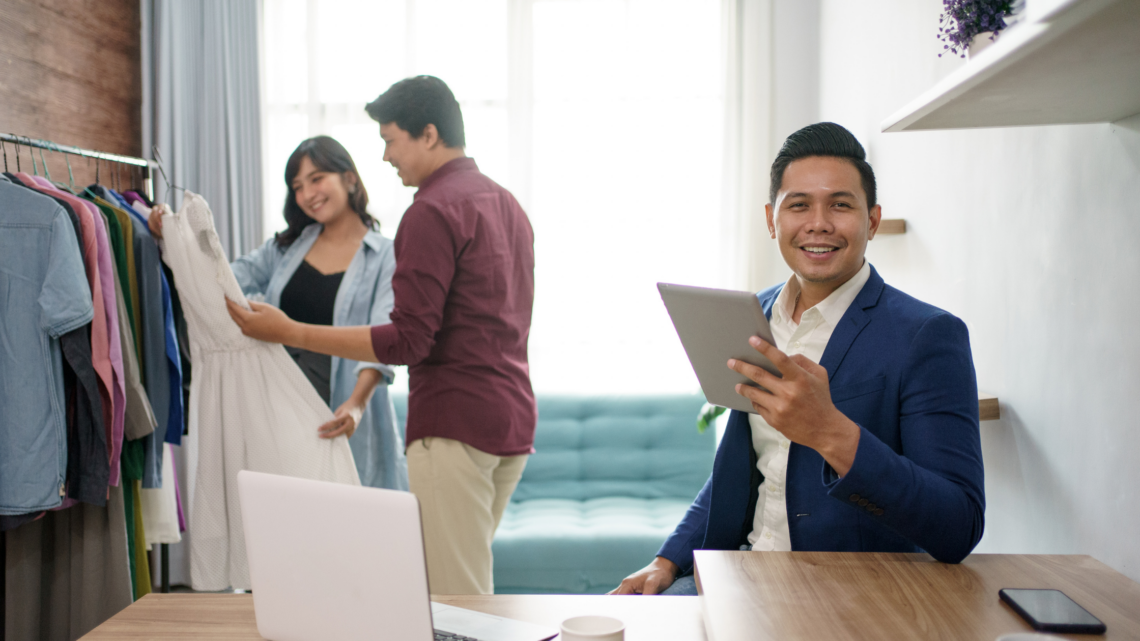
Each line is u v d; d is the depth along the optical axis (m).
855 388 1.27
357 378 2.38
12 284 1.87
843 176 1.30
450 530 1.88
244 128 3.74
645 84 3.80
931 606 0.99
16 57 2.71
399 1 3.82
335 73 3.83
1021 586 1.06
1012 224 1.82
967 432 1.21
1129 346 1.37
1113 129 1.41
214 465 2.09
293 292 2.55
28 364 1.87
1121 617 0.95
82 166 3.13
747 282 3.74
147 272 2.19
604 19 3.80
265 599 0.97
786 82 3.78
